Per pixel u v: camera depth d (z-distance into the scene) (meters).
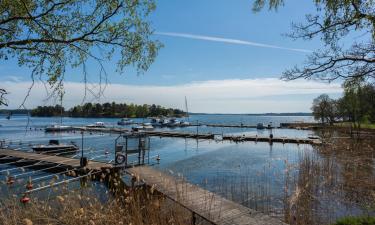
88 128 62.22
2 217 5.14
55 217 5.52
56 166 17.19
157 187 9.47
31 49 4.55
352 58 6.13
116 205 6.30
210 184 14.38
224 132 59.00
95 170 14.75
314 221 8.14
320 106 63.38
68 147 27.84
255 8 6.28
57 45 4.80
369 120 33.84
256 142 37.88
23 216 5.28
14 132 57.16
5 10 4.33
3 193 6.34
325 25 5.74
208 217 7.04
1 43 4.32
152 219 6.48
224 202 8.28
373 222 5.42
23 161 19.75
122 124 86.50
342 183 12.12
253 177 16.11
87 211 5.86
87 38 4.88
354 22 5.40
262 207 9.87
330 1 5.32
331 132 36.84
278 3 6.10
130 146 20.64
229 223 6.75
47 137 46.06
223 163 22.31
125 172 13.29
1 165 20.39
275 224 6.73
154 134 47.41
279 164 21.30
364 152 18.50
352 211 9.16
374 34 5.29
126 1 4.96
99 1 4.79
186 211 8.03
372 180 12.21
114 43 5.12
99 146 33.25
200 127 81.12
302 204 8.98
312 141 33.84
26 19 4.36
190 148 32.62
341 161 16.38
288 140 36.34
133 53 5.31
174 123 82.44
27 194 6.16
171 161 23.41
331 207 9.40
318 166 13.95
